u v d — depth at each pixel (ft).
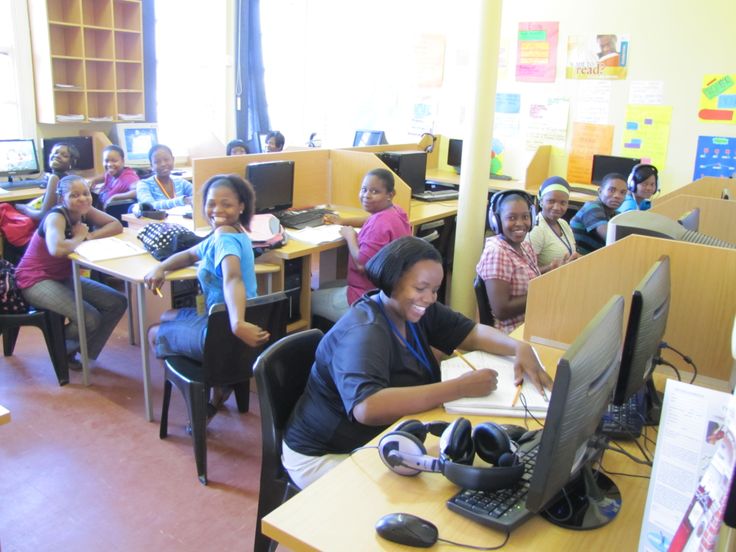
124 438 8.93
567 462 3.37
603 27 17.46
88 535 6.97
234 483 8.03
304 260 11.05
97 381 10.57
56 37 17.65
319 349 5.22
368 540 3.56
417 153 15.39
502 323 8.45
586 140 18.30
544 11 18.24
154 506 7.51
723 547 2.21
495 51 11.82
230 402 10.18
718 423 3.33
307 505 3.84
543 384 5.26
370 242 10.38
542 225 10.41
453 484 4.08
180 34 21.22
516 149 19.52
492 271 8.32
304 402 5.33
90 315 10.34
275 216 11.84
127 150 18.81
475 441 4.15
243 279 8.29
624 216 6.70
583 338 3.26
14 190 15.58
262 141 20.71
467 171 12.44
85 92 17.92
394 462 4.11
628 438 4.79
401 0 20.66
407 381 5.11
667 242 5.77
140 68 19.12
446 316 5.89
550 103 18.65
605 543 3.61
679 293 5.77
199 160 11.04
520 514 3.69
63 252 9.89
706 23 16.11
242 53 21.83
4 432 8.90
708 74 16.30
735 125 16.15
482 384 4.99
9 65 17.11
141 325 9.16
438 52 20.27
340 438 5.11
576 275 6.26
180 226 10.32
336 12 22.09
